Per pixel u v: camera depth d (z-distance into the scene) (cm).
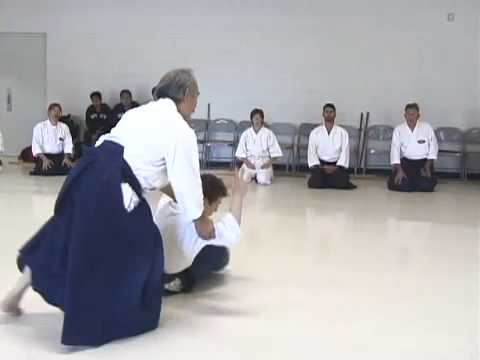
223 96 1038
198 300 352
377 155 995
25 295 353
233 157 1006
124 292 285
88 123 1018
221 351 282
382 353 283
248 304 346
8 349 281
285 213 628
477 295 368
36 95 1083
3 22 1070
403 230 552
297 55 1014
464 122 984
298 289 374
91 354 276
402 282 391
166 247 346
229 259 417
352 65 1002
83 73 1065
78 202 278
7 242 475
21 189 756
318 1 1000
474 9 966
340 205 689
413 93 991
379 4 987
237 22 1023
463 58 976
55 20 1060
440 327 316
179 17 1035
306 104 1020
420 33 982
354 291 372
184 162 290
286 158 1013
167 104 300
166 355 276
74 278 273
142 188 295
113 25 1050
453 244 499
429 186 816
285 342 294
